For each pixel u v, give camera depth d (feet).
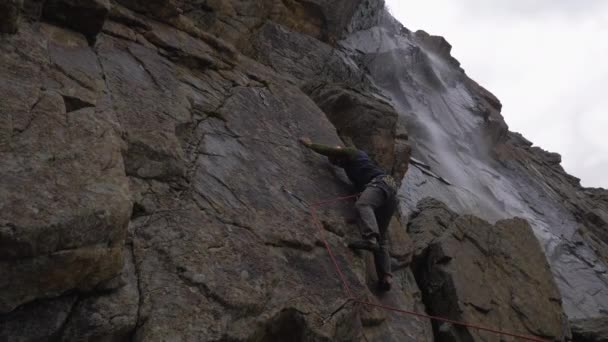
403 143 24.70
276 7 32.60
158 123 12.39
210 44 19.76
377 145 22.02
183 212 10.89
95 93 10.95
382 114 22.76
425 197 29.14
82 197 7.96
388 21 48.57
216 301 9.33
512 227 22.41
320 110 20.92
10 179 7.44
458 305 17.33
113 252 8.26
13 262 6.95
